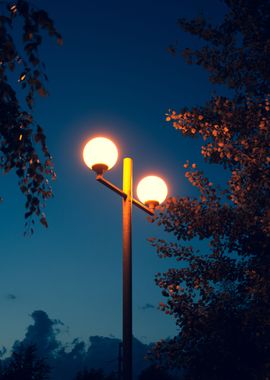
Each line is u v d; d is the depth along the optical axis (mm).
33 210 5383
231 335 8125
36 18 4504
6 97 5027
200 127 9625
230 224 8648
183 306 8477
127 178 8203
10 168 5430
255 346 8133
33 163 5289
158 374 28781
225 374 8180
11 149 5164
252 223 8422
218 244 8742
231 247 8766
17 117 5203
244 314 8039
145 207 8289
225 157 9844
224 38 11188
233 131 9438
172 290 8633
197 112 10305
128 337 7273
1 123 5090
